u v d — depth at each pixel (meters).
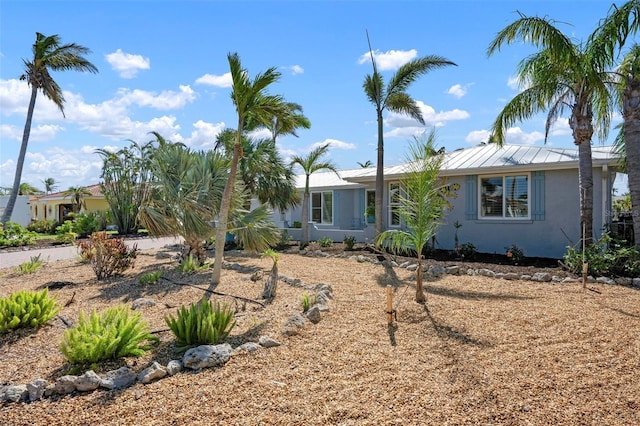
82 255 11.73
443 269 9.48
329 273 9.34
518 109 11.40
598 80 9.47
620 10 9.15
